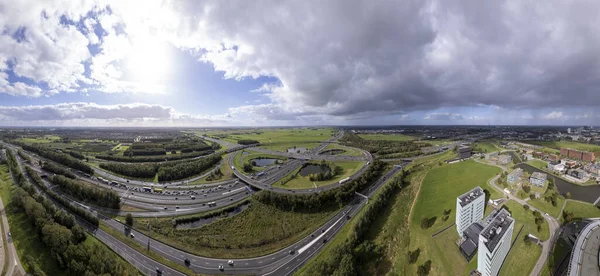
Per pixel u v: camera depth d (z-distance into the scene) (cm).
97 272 14700
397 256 16688
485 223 16338
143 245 18425
